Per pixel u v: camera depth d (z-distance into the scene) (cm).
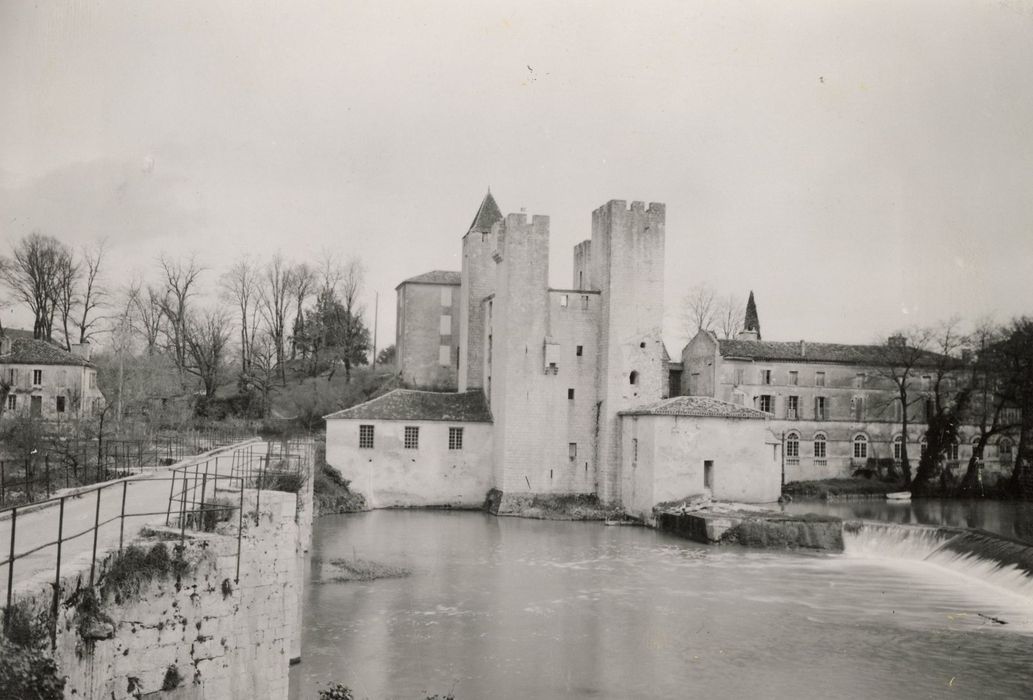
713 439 6400
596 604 4019
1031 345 6906
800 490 7419
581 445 7000
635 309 7000
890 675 3092
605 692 2905
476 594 4162
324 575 4412
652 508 6281
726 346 8462
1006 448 7806
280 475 3275
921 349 7631
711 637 3525
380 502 6956
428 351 9569
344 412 6938
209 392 8662
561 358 6994
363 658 3161
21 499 3117
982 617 3822
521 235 6969
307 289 9800
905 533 5156
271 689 2198
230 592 2069
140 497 2906
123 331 8175
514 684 2961
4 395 5584
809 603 4053
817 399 8400
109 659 1731
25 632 1412
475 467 7162
